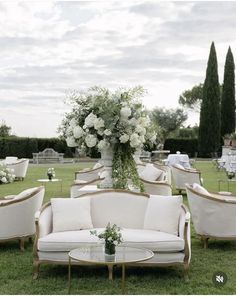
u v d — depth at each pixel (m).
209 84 34.19
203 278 5.57
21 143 29.67
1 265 6.11
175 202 6.18
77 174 12.60
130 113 6.88
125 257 5.03
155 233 5.90
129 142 7.19
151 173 10.62
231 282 5.42
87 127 7.11
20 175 17.47
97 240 5.64
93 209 6.57
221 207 6.87
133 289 5.16
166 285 5.31
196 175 12.48
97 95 7.10
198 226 7.03
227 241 7.53
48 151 27.81
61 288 5.20
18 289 5.16
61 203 6.34
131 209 6.55
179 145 35.06
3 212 6.76
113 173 7.25
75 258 4.96
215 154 30.50
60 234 5.85
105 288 5.19
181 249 5.56
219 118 34.31
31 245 7.25
